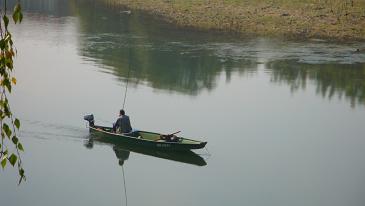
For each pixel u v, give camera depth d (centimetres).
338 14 6956
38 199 2191
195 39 5984
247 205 2223
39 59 4762
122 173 2506
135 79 4244
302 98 3919
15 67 4419
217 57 5188
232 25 6712
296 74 4653
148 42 5741
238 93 3991
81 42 5597
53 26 6494
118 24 6744
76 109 3356
